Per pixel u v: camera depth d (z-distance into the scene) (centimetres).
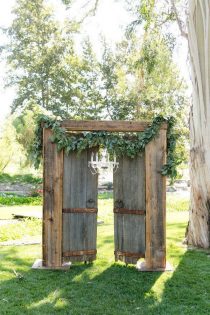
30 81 3347
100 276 565
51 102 3353
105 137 603
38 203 1755
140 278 557
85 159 627
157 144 612
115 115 2975
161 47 1098
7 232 899
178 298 476
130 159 624
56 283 529
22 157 2298
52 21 3347
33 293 488
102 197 2020
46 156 612
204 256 695
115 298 475
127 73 2631
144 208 614
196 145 783
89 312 430
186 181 2391
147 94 2227
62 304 452
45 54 3309
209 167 764
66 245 616
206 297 479
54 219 610
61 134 598
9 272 578
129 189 625
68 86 3366
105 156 612
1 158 2266
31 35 3356
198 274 577
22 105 3422
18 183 2414
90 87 3388
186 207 1513
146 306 449
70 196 621
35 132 623
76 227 623
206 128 764
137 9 1168
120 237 632
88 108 3359
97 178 632
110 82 3262
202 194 775
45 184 612
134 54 1805
